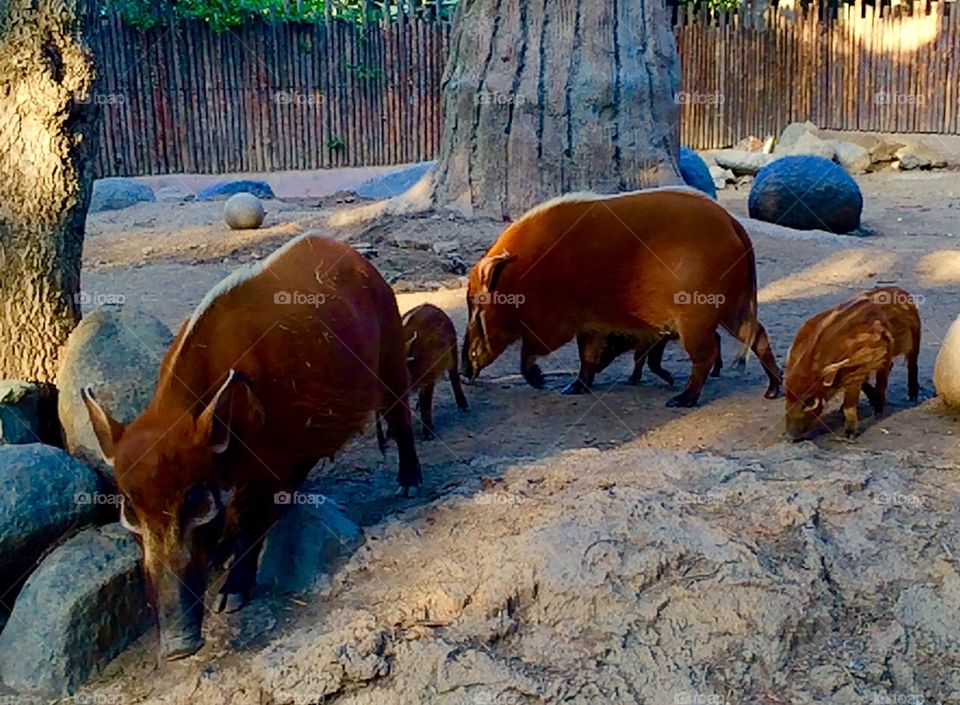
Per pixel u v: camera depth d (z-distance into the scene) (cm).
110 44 999
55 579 216
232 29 1059
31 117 276
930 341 414
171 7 1023
